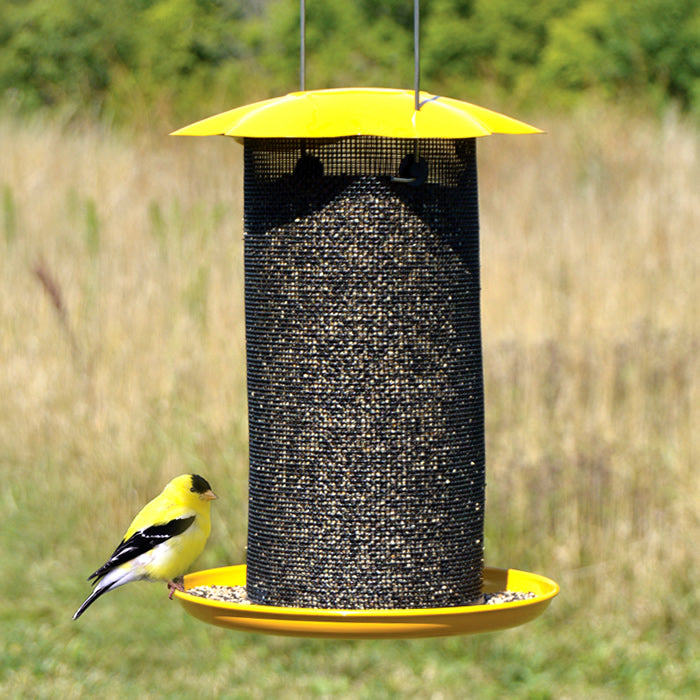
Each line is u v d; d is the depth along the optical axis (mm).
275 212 6617
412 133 5812
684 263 15461
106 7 27359
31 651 11531
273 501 6672
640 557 11961
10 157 18078
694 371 13359
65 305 14312
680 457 12547
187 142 21062
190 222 15711
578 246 16109
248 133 5891
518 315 14953
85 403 13477
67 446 13305
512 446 12984
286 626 5684
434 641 11883
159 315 14258
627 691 10875
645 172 19547
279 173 6594
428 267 6555
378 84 27641
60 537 12875
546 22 28922
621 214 17516
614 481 12398
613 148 20734
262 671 11438
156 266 14758
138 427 13109
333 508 6547
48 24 26812
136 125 23266
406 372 6543
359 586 6531
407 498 6543
